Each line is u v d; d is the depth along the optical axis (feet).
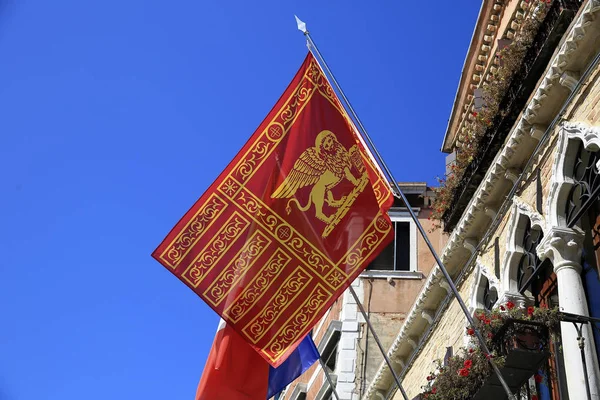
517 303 40.83
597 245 36.19
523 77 42.68
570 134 37.99
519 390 36.96
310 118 34.73
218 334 35.76
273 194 33.40
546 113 40.70
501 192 45.11
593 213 36.94
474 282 46.83
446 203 52.03
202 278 32.14
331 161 34.06
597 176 36.63
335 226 33.12
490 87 47.26
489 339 35.70
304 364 43.42
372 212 33.32
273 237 32.83
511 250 42.32
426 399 40.19
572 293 35.76
